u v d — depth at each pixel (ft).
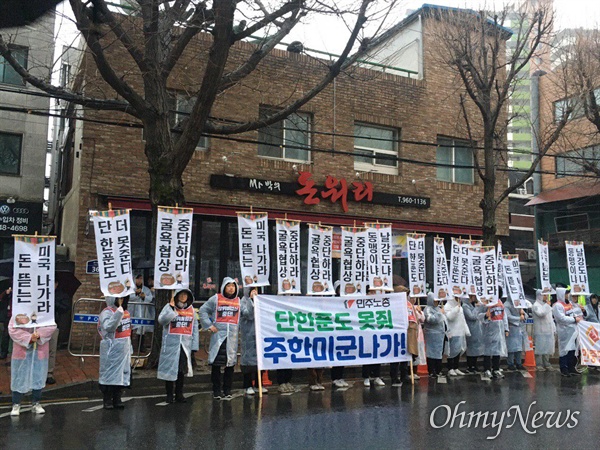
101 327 25.88
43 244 25.62
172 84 46.47
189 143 33.55
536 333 41.37
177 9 34.55
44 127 58.65
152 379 31.76
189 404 27.25
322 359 31.22
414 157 56.49
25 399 28.30
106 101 34.06
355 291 33.68
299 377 36.42
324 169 51.98
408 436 21.29
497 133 53.88
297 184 50.26
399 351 33.40
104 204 43.37
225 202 47.50
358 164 54.44
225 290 28.78
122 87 32.40
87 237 42.78
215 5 31.17
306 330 31.17
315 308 31.76
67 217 55.16
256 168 49.14
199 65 47.47
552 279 79.00
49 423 23.25
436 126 57.98
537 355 42.57
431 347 35.96
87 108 39.32
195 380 33.81
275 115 36.45
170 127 39.27
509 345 39.81
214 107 47.93
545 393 30.63
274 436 21.18
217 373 28.76
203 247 47.03
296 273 31.96
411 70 60.95
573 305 40.42
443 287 36.58
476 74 46.55
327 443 20.22
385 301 33.63
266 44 37.81
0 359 37.68
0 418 24.18
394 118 55.88
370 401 28.12
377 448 19.63
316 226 33.04
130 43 33.27
